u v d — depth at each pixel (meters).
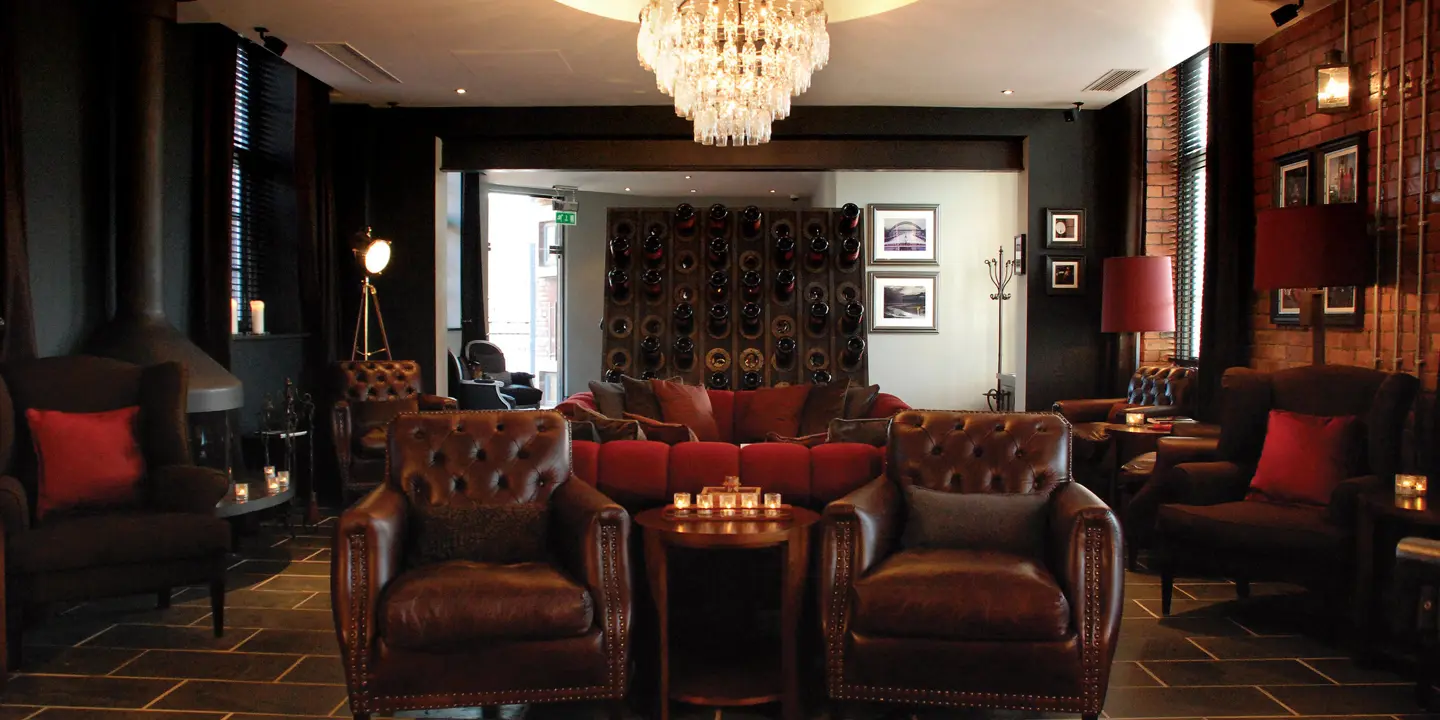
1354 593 3.41
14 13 4.14
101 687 3.16
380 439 6.07
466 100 7.11
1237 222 5.68
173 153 5.53
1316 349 4.71
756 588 3.47
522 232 13.17
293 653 3.50
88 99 4.93
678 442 3.73
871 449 3.46
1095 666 2.71
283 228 6.85
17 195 4.08
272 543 5.29
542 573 2.85
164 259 5.24
